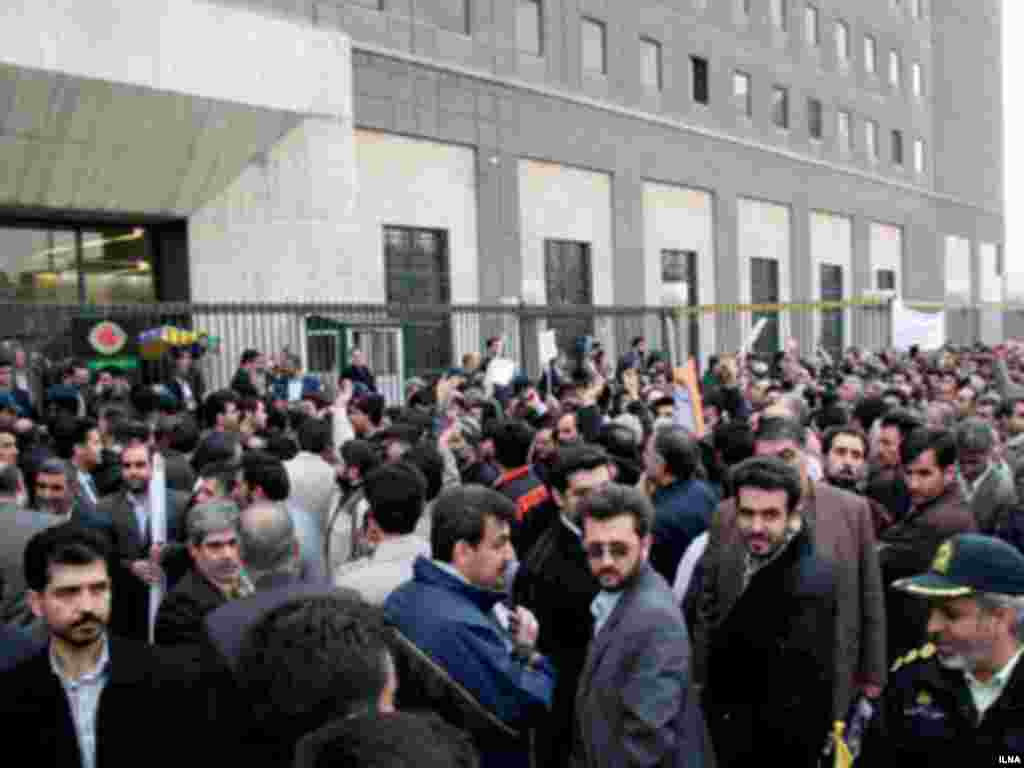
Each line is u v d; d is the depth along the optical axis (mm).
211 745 2537
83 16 14023
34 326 12672
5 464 5000
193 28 15430
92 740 2707
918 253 43906
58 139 14352
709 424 8953
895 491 5500
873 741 2729
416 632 2951
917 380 13352
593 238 25609
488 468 6281
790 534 3289
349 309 13781
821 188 36250
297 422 8102
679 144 28703
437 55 20969
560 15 24594
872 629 4086
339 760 1230
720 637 3330
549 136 23938
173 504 5277
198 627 3322
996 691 2500
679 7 29016
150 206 16141
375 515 3654
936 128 46531
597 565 3078
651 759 2828
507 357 20641
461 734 1355
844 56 38531
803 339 34719
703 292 29859
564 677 3766
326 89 17672
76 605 2684
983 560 2475
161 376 12109
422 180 20688
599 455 3930
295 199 17453
